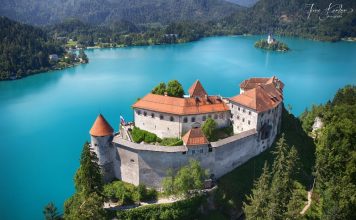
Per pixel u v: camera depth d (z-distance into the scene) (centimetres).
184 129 9612
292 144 10719
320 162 8544
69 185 10688
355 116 9869
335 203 7175
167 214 7944
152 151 8362
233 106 10119
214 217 8131
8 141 13688
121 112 16575
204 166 8706
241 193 8719
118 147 8819
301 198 8412
